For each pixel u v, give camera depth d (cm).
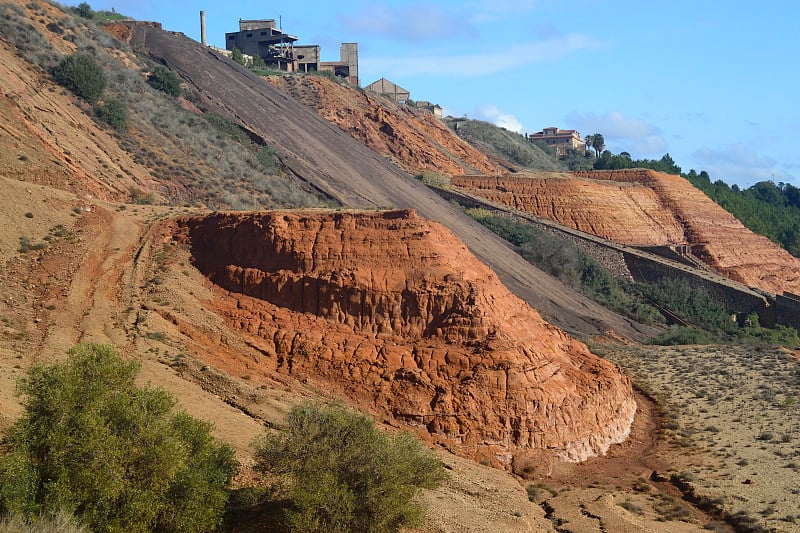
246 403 3256
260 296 4109
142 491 1939
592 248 9788
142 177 6072
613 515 2975
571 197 10800
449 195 10431
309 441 2348
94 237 4366
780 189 18062
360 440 2380
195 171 6700
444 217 8875
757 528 2970
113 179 5703
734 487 3400
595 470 3638
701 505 3272
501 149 16788
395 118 12950
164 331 3684
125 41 10294
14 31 6944
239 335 3862
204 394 3253
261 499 2366
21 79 6162
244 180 7106
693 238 10994
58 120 5947
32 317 3547
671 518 3089
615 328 7369
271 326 3925
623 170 12131
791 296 8788
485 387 3609
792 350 6469
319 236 4166
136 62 9106
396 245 4072
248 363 3697
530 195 10819
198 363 3491
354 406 3538
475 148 15500
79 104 6519
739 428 4247
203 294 4116
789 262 11769
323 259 4081
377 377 3666
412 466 2484
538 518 2920
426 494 2789
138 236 4538
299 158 8862
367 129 12162
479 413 3556
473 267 4284
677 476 3566
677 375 5519
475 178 11125
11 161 4934
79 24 8738
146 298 3941
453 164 12475
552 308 7325
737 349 6388
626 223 10738
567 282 8425
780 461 3688
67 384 1981
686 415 4559
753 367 5647
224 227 4419
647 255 9838
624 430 4147
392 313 3909
